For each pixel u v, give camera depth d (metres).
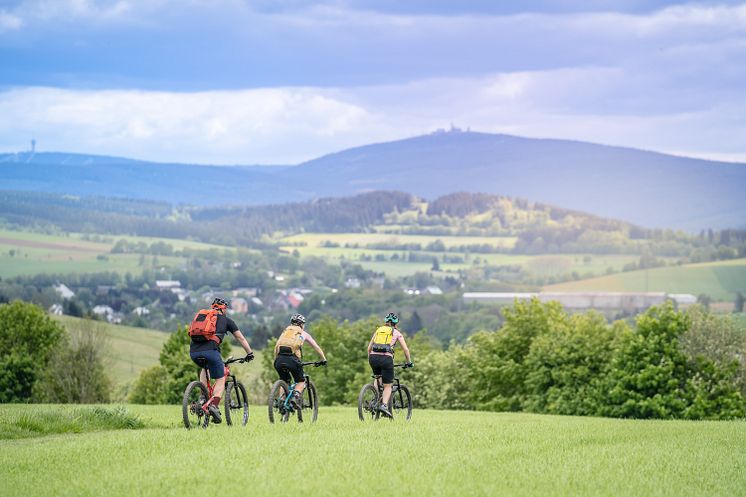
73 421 30.17
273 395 30.33
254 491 16.70
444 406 117.00
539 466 20.36
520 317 113.56
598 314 111.06
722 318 96.94
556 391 96.69
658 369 79.88
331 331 139.12
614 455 22.91
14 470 19.42
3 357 125.12
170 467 19.41
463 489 17.12
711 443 26.69
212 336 28.00
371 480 17.89
